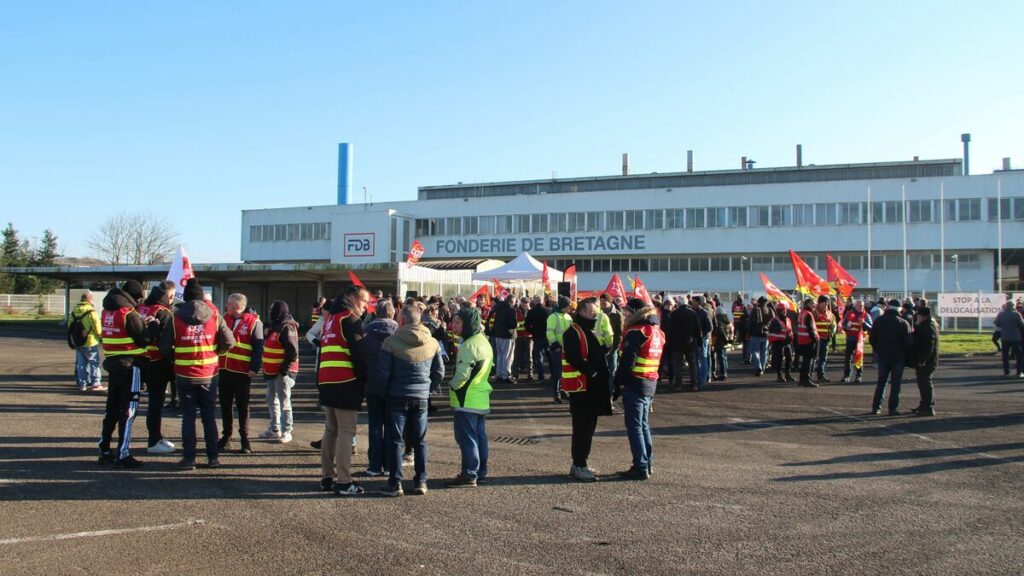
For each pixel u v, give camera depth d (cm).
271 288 4809
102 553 532
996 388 1623
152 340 862
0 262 7531
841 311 2597
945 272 4981
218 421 1145
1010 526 623
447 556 539
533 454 915
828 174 5956
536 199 5953
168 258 7862
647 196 5647
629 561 532
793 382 1730
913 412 1257
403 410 714
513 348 1722
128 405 798
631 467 799
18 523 596
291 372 952
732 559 539
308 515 638
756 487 754
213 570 502
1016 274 6019
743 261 5431
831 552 555
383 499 695
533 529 608
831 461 881
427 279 3353
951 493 733
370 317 1434
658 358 812
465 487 746
